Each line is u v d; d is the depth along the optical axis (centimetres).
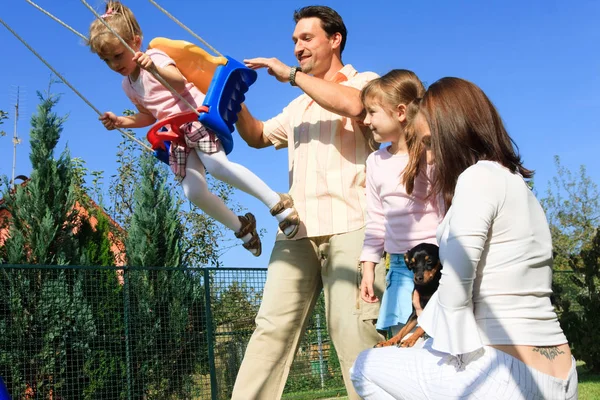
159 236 958
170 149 355
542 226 213
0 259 827
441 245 217
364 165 384
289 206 371
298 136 404
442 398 206
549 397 198
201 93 354
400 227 328
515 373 197
